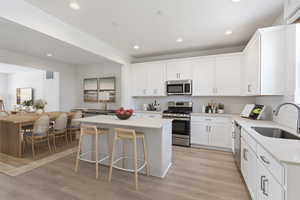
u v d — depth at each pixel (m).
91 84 5.56
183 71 4.11
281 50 2.23
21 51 3.87
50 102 5.80
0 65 6.12
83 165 2.73
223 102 4.05
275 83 2.26
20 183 2.15
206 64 3.87
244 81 3.35
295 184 0.98
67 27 2.65
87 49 3.09
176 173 2.47
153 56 4.79
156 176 2.37
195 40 3.46
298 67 2.00
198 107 4.30
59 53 4.08
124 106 4.48
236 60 3.56
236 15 2.41
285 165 1.01
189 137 3.82
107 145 2.74
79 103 5.83
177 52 4.39
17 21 1.90
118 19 2.52
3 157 3.07
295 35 2.04
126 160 2.57
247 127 2.13
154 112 4.24
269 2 2.07
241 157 2.33
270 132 2.15
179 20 2.57
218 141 3.59
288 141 1.45
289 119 2.11
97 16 2.42
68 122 4.38
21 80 7.95
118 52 4.14
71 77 5.69
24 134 3.42
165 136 2.47
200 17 2.47
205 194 1.93
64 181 2.21
